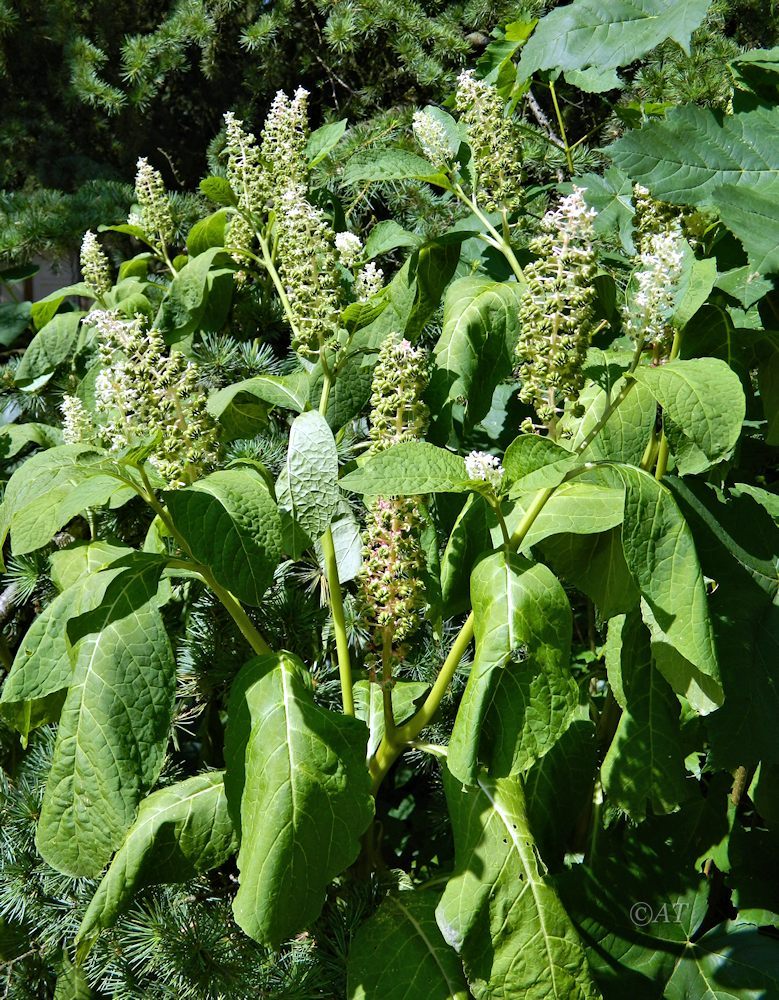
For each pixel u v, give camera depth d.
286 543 0.81
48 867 0.92
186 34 1.50
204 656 1.00
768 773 0.92
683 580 0.72
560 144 1.24
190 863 0.82
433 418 0.88
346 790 0.75
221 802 0.84
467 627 0.82
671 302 0.71
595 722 1.00
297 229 0.82
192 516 0.73
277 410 1.12
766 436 0.96
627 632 0.87
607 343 0.95
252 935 0.72
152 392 0.74
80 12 1.63
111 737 0.73
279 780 0.74
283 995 0.82
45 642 0.81
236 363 1.08
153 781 0.74
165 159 1.71
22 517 0.78
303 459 0.76
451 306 0.90
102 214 1.40
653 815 0.97
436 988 0.77
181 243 1.39
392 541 0.77
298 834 0.73
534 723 0.73
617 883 0.90
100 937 0.89
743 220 0.73
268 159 0.99
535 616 0.72
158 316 1.03
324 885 0.74
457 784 0.82
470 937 0.76
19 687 0.80
